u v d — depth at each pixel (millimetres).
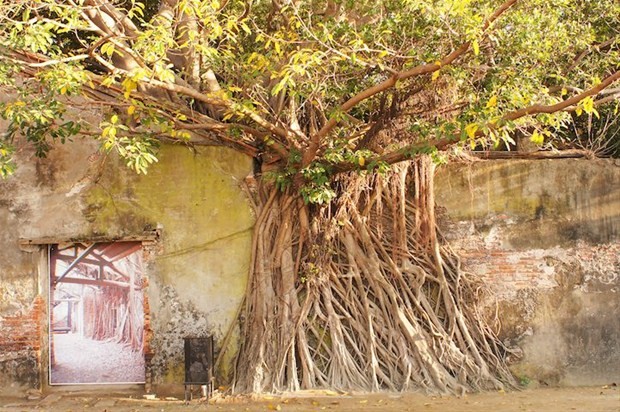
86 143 10352
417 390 9656
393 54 8773
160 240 10289
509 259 10492
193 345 9523
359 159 9523
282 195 10469
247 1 10195
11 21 8406
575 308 10438
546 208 10578
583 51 11391
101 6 9414
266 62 9398
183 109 9836
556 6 10305
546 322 10391
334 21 9617
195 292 10234
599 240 10555
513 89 9078
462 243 10562
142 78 8172
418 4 8211
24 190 10359
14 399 9969
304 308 10047
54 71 8234
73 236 10258
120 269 10547
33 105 8195
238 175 10422
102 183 10336
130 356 10438
